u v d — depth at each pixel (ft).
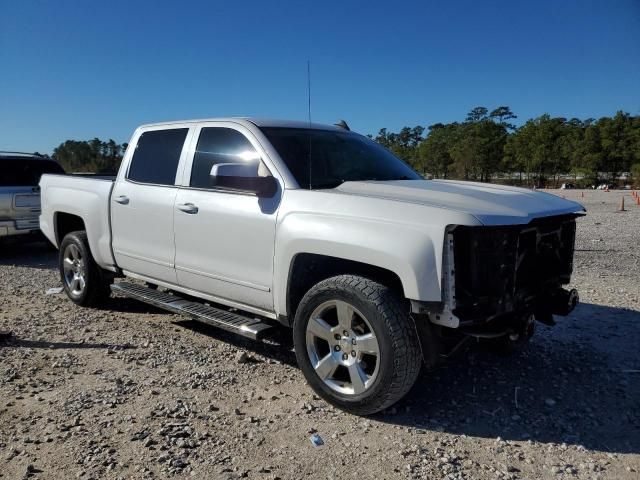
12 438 10.97
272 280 13.64
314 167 14.35
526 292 12.50
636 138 232.12
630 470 10.19
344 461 10.34
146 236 17.31
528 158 275.80
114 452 10.48
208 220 15.08
